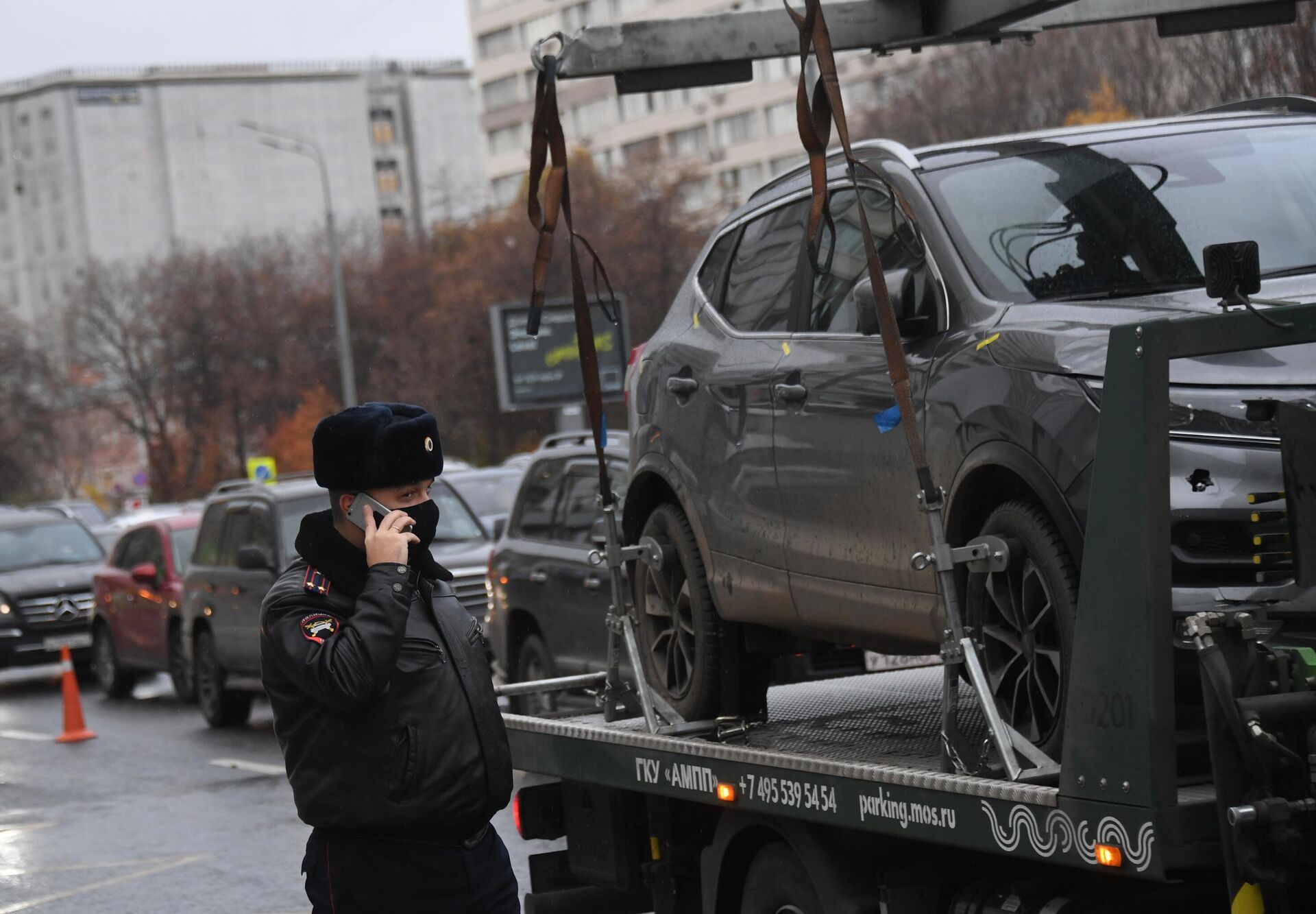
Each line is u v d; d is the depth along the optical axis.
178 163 195.50
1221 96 34.97
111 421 137.50
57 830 15.36
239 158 197.12
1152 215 6.61
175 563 24.48
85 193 193.50
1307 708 4.50
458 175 196.75
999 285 6.35
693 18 8.23
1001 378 5.84
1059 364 5.60
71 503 68.38
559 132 7.82
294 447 103.06
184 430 121.50
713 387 7.96
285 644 5.03
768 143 115.25
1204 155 6.96
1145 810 4.61
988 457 5.80
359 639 4.96
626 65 8.07
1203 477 5.23
